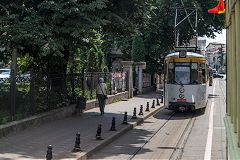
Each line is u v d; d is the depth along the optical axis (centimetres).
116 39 3120
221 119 1523
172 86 1708
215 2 2988
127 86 2591
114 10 1382
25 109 1102
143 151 877
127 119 1424
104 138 977
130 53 3297
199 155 822
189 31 3266
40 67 1444
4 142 855
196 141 1008
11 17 1080
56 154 753
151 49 3122
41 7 1122
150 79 3597
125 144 971
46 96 1269
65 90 1475
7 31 1078
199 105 1711
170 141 1020
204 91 1781
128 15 1442
